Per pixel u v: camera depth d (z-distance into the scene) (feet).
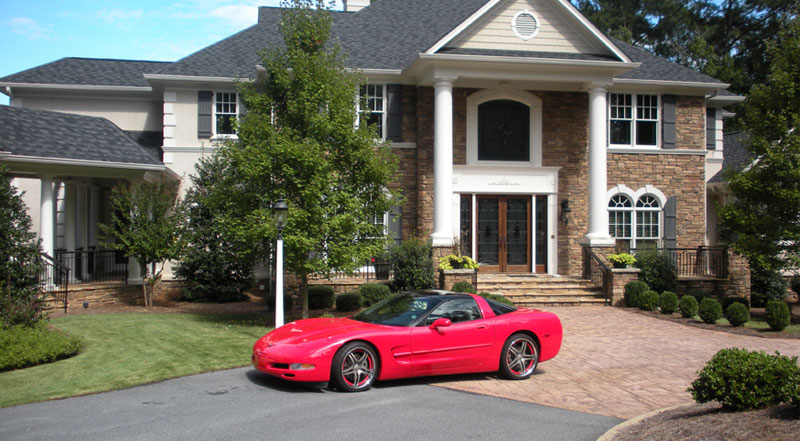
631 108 67.26
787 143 49.60
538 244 64.44
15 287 40.50
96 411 22.80
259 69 57.11
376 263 58.65
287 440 19.44
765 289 64.64
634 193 66.49
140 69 72.08
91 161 49.98
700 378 21.36
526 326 29.45
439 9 76.95
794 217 49.85
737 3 134.10
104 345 34.96
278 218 35.81
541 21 60.08
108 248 68.95
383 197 43.91
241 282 58.08
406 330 27.04
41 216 49.65
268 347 26.30
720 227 63.93
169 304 55.42
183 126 63.21
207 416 22.11
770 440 16.72
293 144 39.73
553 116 64.90
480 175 63.10
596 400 25.44
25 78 65.57
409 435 20.16
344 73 45.29
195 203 57.57
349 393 25.82
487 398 25.46
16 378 27.68
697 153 67.72
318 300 53.31
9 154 45.19
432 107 62.49
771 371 20.29
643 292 54.39
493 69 58.29
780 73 51.88
